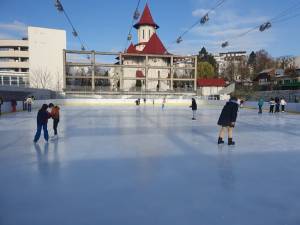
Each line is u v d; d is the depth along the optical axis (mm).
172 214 3389
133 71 55812
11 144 7969
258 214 3400
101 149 7238
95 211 3471
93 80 48250
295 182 4613
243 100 30156
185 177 4844
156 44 56875
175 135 9820
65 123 13805
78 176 4883
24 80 55500
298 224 3156
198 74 75125
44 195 3992
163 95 48156
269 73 61875
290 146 7777
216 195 4008
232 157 6379
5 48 60938
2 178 4777
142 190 4195
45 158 6230
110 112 22531
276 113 21812
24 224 3145
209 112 22875
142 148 7383
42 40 57344
